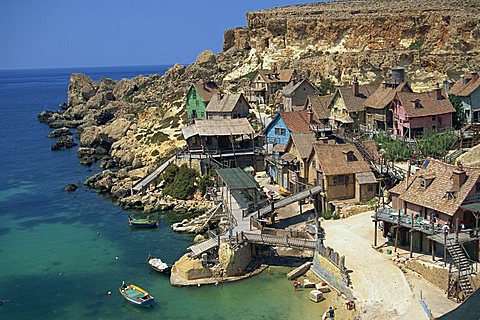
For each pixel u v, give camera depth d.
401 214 57.69
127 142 119.38
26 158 127.62
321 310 49.94
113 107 167.88
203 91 118.62
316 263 57.34
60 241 72.69
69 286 58.88
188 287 56.69
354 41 139.62
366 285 50.88
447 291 48.53
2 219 82.81
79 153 127.12
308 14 155.62
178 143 106.56
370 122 95.62
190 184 87.31
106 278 60.47
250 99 131.25
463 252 49.34
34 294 57.38
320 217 69.38
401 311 46.56
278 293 54.12
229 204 74.62
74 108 193.88
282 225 68.69
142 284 58.31
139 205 86.38
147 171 97.69
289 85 119.75
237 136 98.56
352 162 71.25
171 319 50.47
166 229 75.88
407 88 93.19
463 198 51.66
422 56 120.94
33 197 94.50
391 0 164.62
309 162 75.25
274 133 93.50
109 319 51.28
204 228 73.00
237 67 165.00
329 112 101.88
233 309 51.50
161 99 151.38
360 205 68.81
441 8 132.00
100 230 76.44
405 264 53.78
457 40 120.12
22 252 69.06
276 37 157.88
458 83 95.06
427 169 58.34
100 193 95.44
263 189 82.12
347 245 59.19
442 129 87.81
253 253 62.28
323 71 131.88
